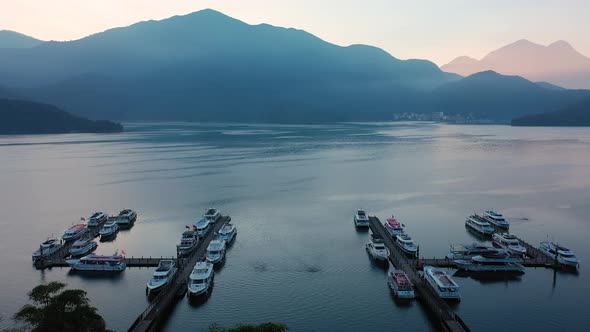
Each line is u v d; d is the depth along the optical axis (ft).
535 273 294.66
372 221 408.26
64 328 166.71
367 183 590.96
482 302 255.29
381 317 240.12
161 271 273.54
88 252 335.06
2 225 407.23
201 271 272.72
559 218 421.59
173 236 376.89
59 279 287.89
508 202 483.10
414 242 355.56
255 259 319.47
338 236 371.35
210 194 526.57
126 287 276.62
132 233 385.09
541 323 233.35
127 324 234.58
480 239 362.94
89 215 438.81
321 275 292.40
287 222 411.34
